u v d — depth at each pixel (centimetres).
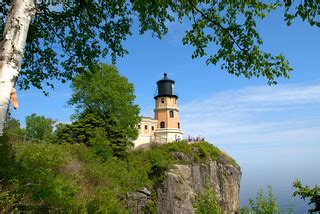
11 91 436
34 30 869
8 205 793
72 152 2406
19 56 452
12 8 466
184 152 3931
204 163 4000
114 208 1470
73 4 879
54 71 961
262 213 1026
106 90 4041
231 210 4106
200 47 808
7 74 432
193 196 3550
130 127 4347
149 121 7462
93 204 1404
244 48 775
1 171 986
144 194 3186
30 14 476
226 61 809
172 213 3300
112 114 3925
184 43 812
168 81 7800
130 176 3145
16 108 439
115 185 2550
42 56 930
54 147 1889
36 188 1052
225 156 4538
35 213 963
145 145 4094
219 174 4162
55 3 847
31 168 1292
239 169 4641
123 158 3538
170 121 7631
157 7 790
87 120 3550
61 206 1122
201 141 4394
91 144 3216
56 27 892
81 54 948
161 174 3497
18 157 1441
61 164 1742
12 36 450
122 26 934
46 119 5841
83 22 902
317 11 605
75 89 4238
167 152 3878
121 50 980
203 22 789
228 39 782
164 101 7731
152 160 3650
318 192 514
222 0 755
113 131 3653
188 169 3731
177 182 3494
